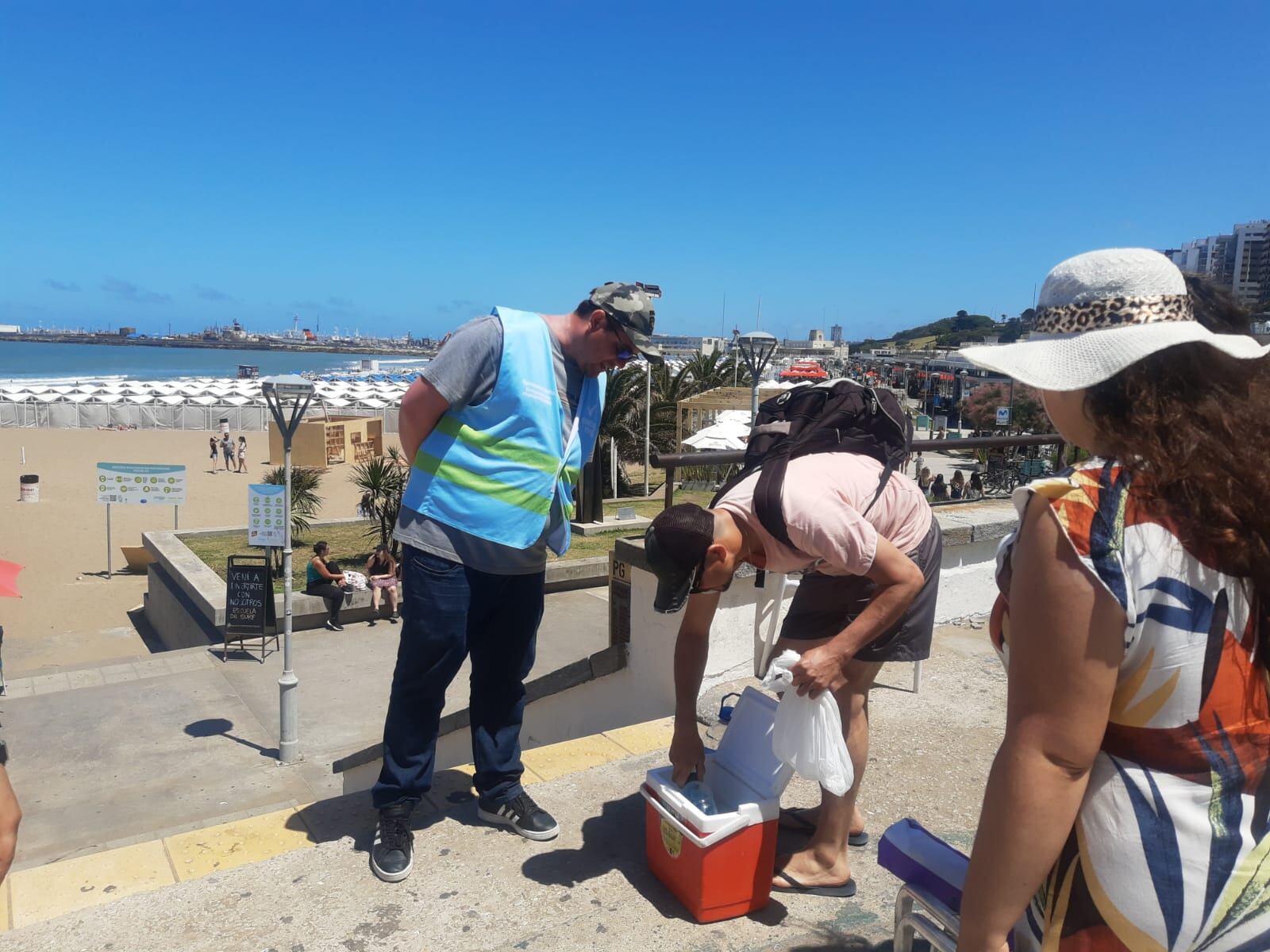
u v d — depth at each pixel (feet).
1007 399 148.05
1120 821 4.03
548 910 8.24
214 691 40.34
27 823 28.04
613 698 16.14
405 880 8.68
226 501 99.25
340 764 21.84
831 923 8.13
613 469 90.12
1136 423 3.93
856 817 9.53
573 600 52.80
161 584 57.77
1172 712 3.91
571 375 9.33
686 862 8.12
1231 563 3.80
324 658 44.91
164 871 9.25
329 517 87.20
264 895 8.39
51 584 67.26
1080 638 3.89
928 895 6.05
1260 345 4.22
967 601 18.19
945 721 12.91
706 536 7.07
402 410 8.95
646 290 9.53
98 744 34.42
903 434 8.19
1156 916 3.98
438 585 8.89
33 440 157.38
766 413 8.47
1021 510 4.16
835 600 8.26
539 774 11.28
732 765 8.71
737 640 14.62
